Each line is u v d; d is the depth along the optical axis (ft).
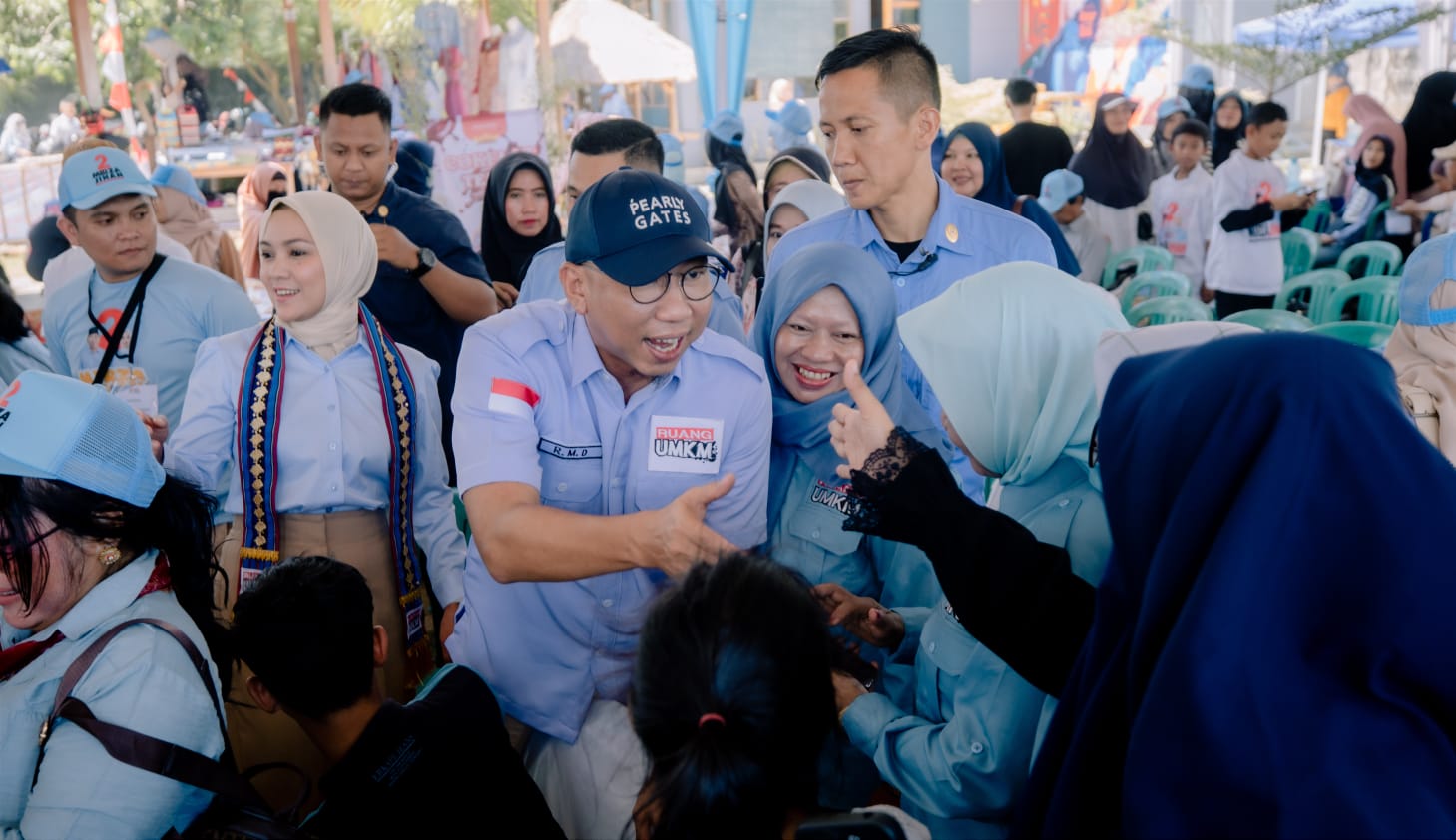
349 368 7.68
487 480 5.57
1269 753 2.81
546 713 6.06
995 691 4.75
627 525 5.05
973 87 43.55
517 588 6.04
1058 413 4.85
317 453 7.53
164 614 4.95
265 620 5.51
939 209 8.98
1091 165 22.86
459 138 17.31
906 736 5.10
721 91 24.56
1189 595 3.01
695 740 3.37
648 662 3.58
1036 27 45.55
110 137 20.94
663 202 5.36
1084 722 3.42
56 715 4.58
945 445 7.30
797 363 6.91
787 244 9.49
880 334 6.86
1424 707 2.90
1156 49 40.78
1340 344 3.11
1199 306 15.83
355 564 7.69
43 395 4.72
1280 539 2.93
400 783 5.22
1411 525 2.87
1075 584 4.33
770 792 3.41
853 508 4.76
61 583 4.79
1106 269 21.77
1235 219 19.65
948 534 4.49
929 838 3.89
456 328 11.93
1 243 25.16
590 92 25.85
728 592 3.59
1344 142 29.07
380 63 21.90
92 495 4.71
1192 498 3.11
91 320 9.75
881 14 32.65
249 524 7.51
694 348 6.07
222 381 7.61
